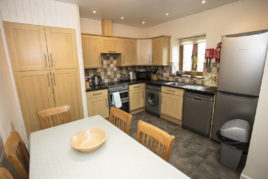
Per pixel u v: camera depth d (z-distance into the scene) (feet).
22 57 6.62
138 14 9.48
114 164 2.96
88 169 2.84
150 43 12.05
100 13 9.16
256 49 5.48
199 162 6.15
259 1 6.73
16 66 6.53
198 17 9.34
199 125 8.19
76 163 3.02
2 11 6.00
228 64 6.33
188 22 9.98
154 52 11.94
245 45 5.71
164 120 10.57
